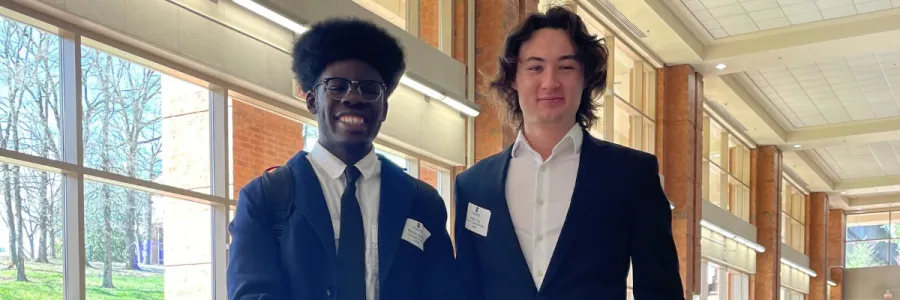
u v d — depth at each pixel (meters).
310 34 2.52
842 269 30.02
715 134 18.81
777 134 19.39
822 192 27.03
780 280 21.56
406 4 8.84
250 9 5.94
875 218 30.27
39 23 4.70
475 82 9.44
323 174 2.39
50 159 4.72
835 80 15.56
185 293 5.84
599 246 2.43
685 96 14.32
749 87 16.42
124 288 5.27
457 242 2.66
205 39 5.73
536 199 2.53
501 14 9.38
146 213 5.51
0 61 4.47
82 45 5.01
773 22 12.80
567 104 2.54
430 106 8.61
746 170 20.80
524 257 2.48
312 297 2.19
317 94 2.44
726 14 12.49
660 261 2.44
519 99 2.68
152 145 5.59
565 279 2.41
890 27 12.19
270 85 6.39
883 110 17.69
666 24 12.25
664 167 14.37
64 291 4.83
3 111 4.46
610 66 12.42
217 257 6.15
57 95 4.86
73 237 4.85
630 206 2.46
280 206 2.26
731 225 17.95
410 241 2.41
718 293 18.16
